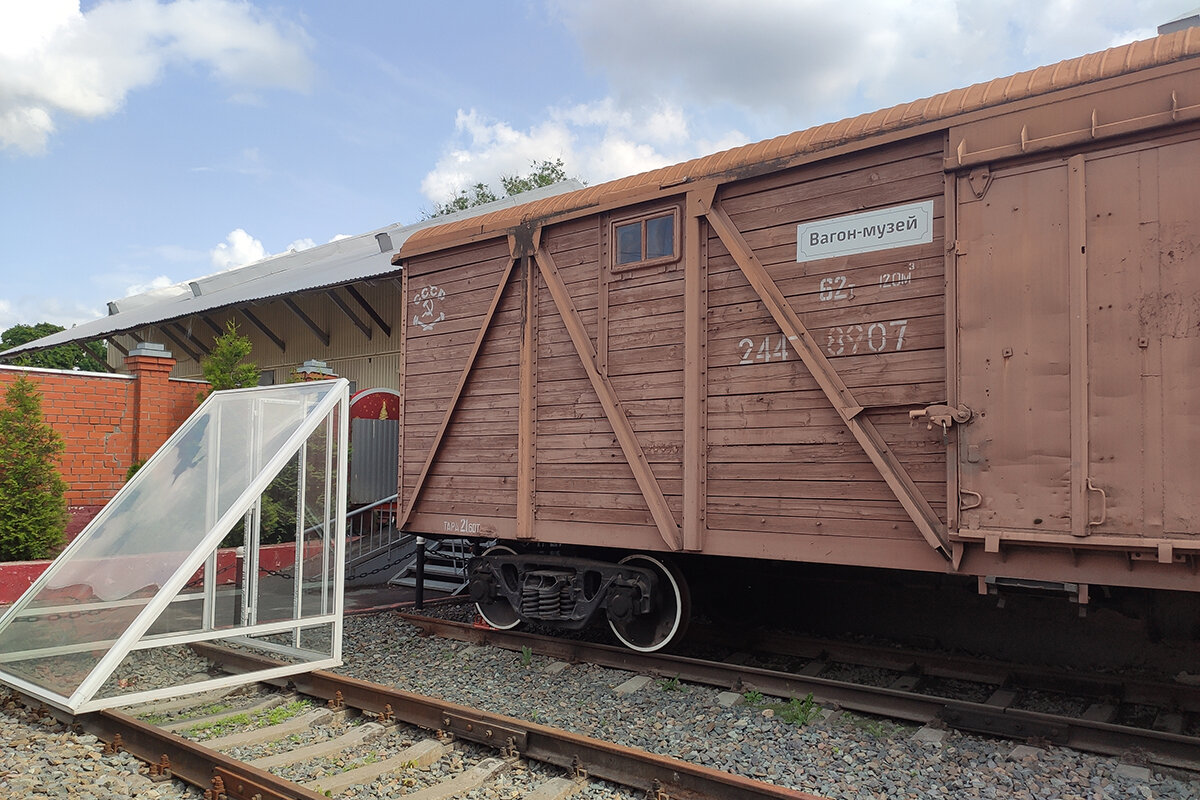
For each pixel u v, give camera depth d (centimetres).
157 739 429
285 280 1792
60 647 520
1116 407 399
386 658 672
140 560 545
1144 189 398
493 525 699
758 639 678
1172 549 379
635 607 621
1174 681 552
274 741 462
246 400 631
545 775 408
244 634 545
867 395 487
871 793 386
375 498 1304
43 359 3170
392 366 1512
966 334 445
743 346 548
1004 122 439
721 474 554
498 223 708
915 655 597
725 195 565
